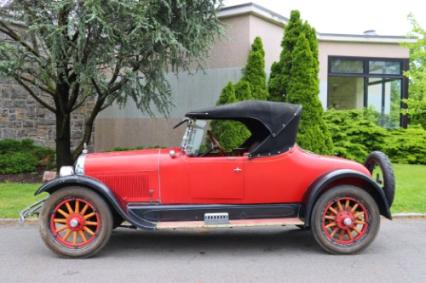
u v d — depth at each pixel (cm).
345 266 449
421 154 1337
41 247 520
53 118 1320
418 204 727
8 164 1055
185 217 499
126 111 1358
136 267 448
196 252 504
